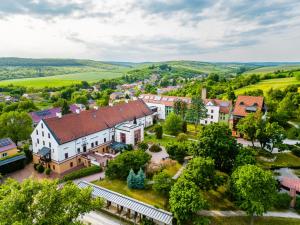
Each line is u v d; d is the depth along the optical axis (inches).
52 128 2394.2
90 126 2748.5
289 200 1801.2
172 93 6643.7
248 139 3166.8
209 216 1713.8
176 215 1510.8
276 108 3939.5
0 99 7047.2
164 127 3540.8
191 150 2172.7
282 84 5821.9
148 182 2162.9
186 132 3592.5
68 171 2461.9
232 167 2025.1
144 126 3737.7
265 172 1576.0
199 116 3599.9
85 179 2297.0
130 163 2236.7
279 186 1955.0
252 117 2719.0
